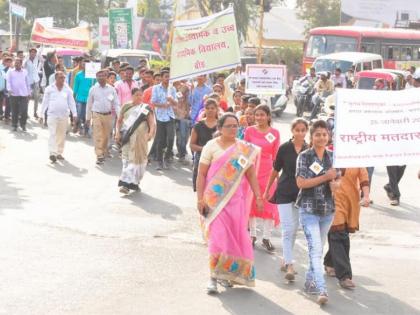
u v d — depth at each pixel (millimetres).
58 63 24797
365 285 9430
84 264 9727
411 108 8672
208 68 15984
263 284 9289
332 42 42594
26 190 14602
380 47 43031
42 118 24656
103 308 8125
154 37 64125
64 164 17812
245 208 9016
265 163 11086
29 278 9023
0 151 19172
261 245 11305
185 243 11102
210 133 12461
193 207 13711
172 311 8117
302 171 8727
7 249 10234
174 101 17797
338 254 9273
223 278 8828
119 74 21406
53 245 10586
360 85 31219
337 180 8930
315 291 8945
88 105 18078
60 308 8055
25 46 83688
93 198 14117
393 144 8656
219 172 8922
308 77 33656
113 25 46625
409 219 13656
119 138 14945
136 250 10570
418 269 10281
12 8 45719
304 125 9414
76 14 78938
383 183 17438
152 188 15430
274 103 32594
